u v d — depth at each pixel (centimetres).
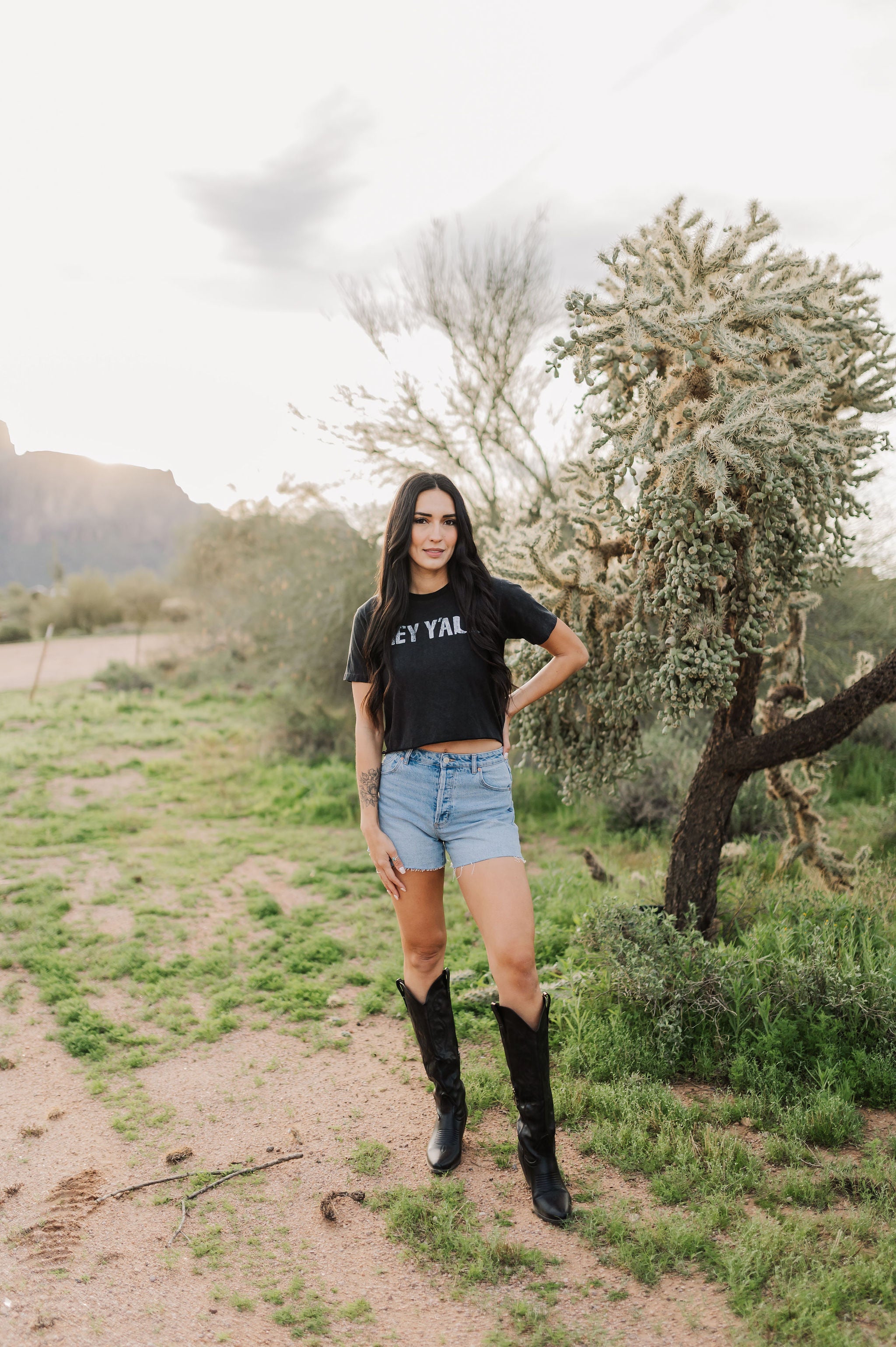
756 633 330
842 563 378
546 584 371
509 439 858
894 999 303
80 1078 329
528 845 643
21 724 1179
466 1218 236
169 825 727
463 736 245
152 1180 261
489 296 821
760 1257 208
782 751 362
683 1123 272
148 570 3102
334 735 983
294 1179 260
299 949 454
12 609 3192
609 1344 189
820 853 469
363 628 259
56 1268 221
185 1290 213
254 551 1502
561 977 384
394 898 257
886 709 781
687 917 371
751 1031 315
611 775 412
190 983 418
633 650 346
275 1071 331
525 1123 242
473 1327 197
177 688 1541
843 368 362
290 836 694
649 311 303
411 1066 333
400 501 250
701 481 295
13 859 627
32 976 427
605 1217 232
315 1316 203
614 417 317
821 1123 263
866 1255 210
